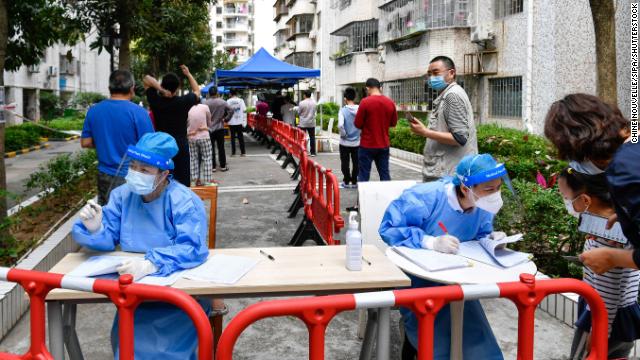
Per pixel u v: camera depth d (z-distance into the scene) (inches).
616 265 85.0
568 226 188.7
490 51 682.8
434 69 180.7
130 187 109.0
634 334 100.3
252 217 323.3
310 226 249.9
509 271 111.0
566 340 155.6
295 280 102.3
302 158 306.8
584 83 542.3
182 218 113.1
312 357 79.0
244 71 674.2
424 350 81.6
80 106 1624.0
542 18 588.1
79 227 113.5
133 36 485.7
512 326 168.2
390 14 954.7
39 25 394.0
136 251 115.1
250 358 148.8
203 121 395.2
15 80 1229.7
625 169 74.9
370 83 325.1
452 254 119.6
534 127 601.6
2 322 159.3
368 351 107.0
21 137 790.5
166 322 105.6
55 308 96.6
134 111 195.9
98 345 157.1
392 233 126.3
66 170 325.4
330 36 1368.1
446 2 753.6
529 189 211.3
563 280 84.2
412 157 577.0
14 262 193.6
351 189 411.8
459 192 124.0
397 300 80.0
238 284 99.3
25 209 276.1
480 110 733.9
